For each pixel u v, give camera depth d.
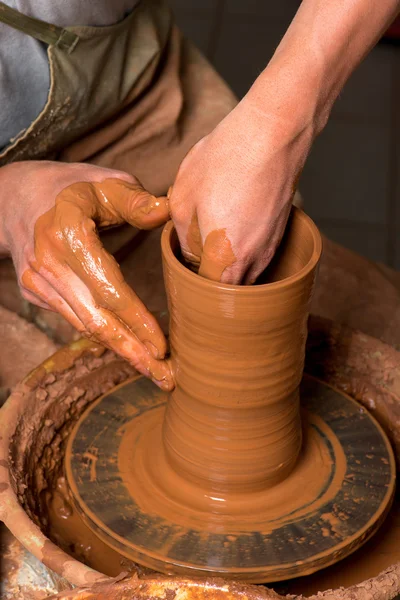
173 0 4.74
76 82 1.49
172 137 1.80
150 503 1.24
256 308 1.03
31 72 1.45
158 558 1.14
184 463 1.22
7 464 1.26
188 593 0.97
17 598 1.30
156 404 1.44
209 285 1.03
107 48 1.53
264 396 1.13
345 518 1.21
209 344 1.08
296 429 1.23
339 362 1.57
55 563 1.08
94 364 1.51
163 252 1.10
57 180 1.33
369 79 4.24
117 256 1.78
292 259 1.20
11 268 1.75
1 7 1.35
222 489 1.21
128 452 1.34
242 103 1.03
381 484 1.28
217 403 1.13
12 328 1.67
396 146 3.83
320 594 1.02
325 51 1.00
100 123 1.67
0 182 1.41
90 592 0.98
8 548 1.37
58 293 1.23
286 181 1.05
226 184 1.03
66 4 1.40
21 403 1.40
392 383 1.51
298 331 1.11
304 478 1.27
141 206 1.21
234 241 1.05
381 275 1.99
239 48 4.38
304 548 1.15
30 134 1.51
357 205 3.49
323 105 1.04
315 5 1.00
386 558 1.28
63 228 1.21
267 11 4.72
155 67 1.69
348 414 1.42
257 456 1.18
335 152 3.77
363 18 1.00
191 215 1.08
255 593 0.96
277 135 1.01
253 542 1.16
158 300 1.81
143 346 1.18
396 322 1.88
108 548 1.32
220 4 4.73
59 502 1.40
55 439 1.46
